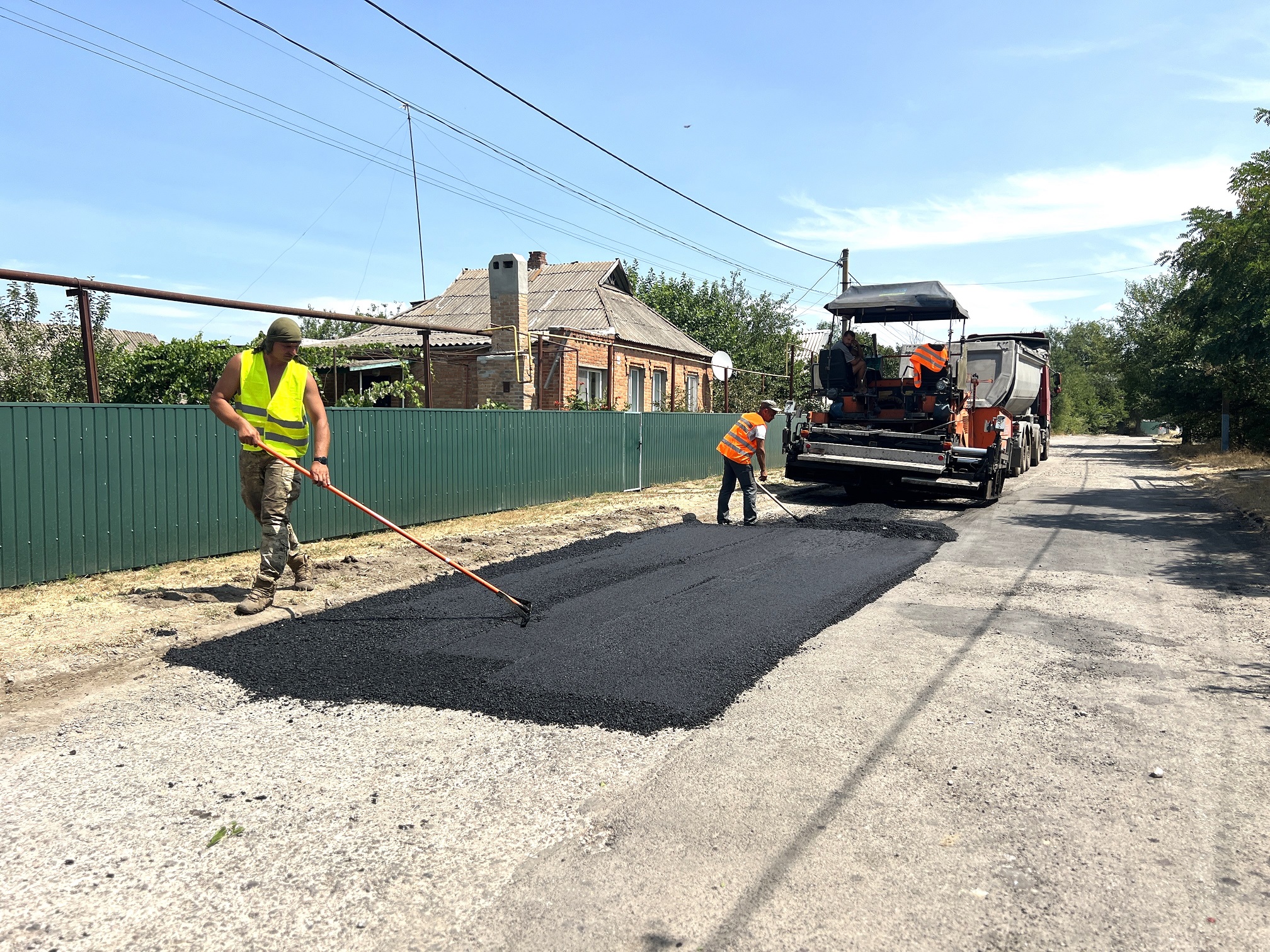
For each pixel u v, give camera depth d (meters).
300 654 4.93
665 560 7.84
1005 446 14.23
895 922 2.47
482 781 3.41
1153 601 6.73
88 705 4.26
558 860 2.81
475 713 4.11
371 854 2.86
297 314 9.81
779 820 3.09
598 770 3.51
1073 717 4.17
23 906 2.55
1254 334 12.60
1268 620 6.12
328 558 8.03
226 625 5.51
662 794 3.30
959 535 10.11
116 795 3.29
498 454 12.02
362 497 9.84
